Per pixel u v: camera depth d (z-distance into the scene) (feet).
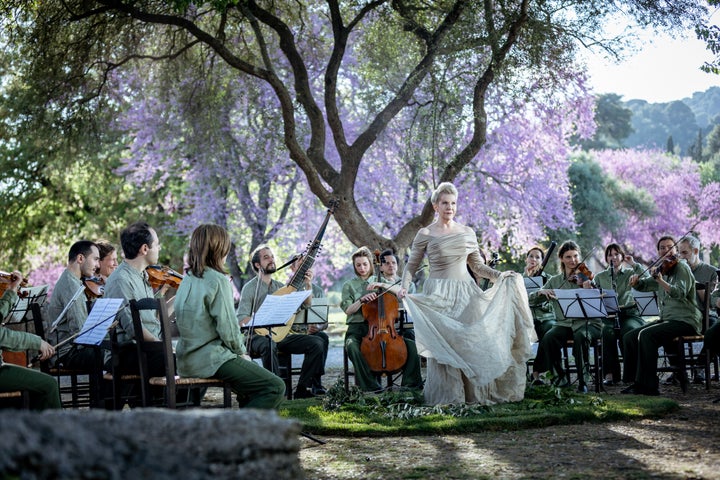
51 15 46.78
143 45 53.31
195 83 55.01
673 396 27.37
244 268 76.28
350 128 61.31
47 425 8.74
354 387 26.35
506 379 25.76
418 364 30.12
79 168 72.28
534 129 60.59
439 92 42.93
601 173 122.01
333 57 46.80
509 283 26.05
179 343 18.31
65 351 23.31
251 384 18.16
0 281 19.27
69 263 24.43
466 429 20.95
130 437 9.27
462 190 61.62
